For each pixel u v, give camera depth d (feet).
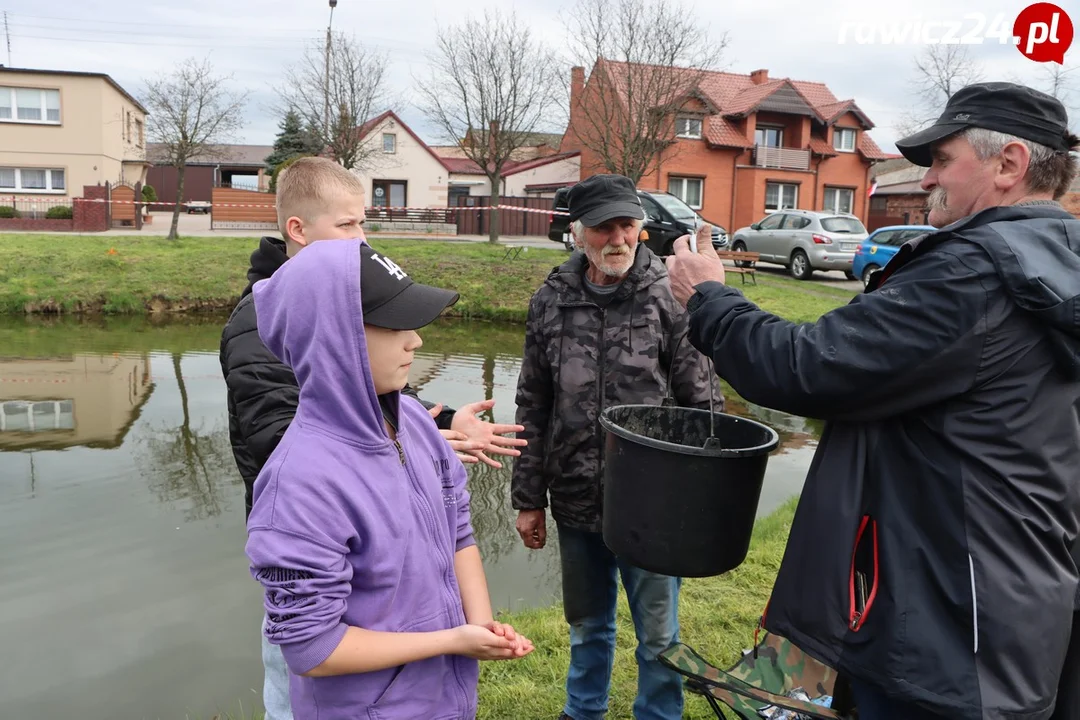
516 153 110.73
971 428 4.96
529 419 8.80
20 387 29.50
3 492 19.08
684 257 6.38
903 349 4.95
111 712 10.66
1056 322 4.67
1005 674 4.80
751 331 5.66
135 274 50.75
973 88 5.48
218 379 31.35
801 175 96.22
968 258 4.92
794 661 7.33
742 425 6.91
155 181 141.69
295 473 4.67
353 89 90.38
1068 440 5.04
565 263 8.60
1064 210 5.39
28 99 88.84
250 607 13.65
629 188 7.99
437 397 28.78
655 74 64.34
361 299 4.75
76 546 16.05
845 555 5.31
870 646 5.11
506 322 47.50
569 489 8.30
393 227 93.20
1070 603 5.05
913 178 131.03
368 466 4.85
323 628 4.51
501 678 10.06
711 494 5.88
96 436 23.68
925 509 5.05
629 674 10.12
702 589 12.64
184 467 21.07
